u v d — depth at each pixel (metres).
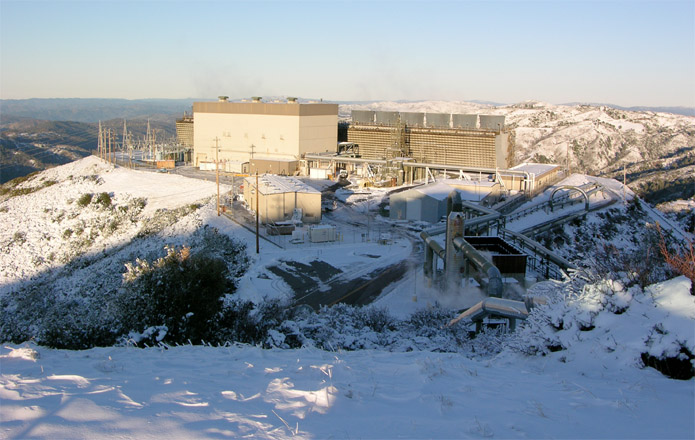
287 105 93.69
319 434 5.72
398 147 86.81
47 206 85.50
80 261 62.22
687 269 10.87
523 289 36.41
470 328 22.23
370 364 9.66
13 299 56.09
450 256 37.53
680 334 8.84
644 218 73.94
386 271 43.06
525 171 79.50
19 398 6.70
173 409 6.41
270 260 45.16
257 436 5.59
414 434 5.81
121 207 76.50
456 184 71.06
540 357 10.60
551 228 60.25
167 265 22.36
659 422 6.37
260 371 8.73
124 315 21.20
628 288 10.92
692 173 136.75
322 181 87.06
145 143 131.50
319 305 35.34
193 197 76.94
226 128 100.38
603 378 8.56
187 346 12.12
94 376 8.26
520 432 5.97
